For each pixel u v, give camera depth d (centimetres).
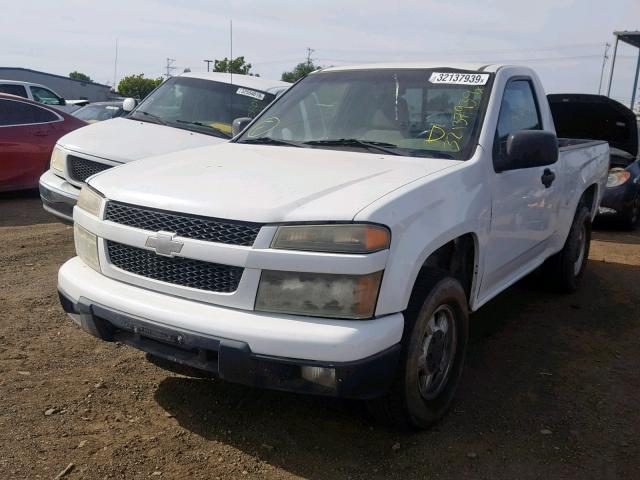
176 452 314
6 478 285
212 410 356
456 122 402
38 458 302
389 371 293
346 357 275
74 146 651
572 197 543
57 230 775
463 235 368
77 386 374
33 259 634
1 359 402
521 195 428
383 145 402
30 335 443
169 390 376
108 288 325
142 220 319
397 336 295
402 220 299
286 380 283
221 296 296
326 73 483
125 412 349
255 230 289
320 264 281
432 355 340
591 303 584
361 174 339
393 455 321
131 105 870
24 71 4075
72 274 346
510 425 356
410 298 313
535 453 329
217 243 295
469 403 380
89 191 359
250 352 281
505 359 449
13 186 972
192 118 773
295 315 287
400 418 323
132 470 297
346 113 436
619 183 939
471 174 366
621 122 898
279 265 285
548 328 514
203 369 299
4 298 512
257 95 779
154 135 702
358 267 280
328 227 284
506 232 412
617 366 445
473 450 329
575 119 917
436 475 306
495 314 543
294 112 460
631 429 357
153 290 316
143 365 406
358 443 330
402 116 419
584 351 470
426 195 322
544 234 495
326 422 348
